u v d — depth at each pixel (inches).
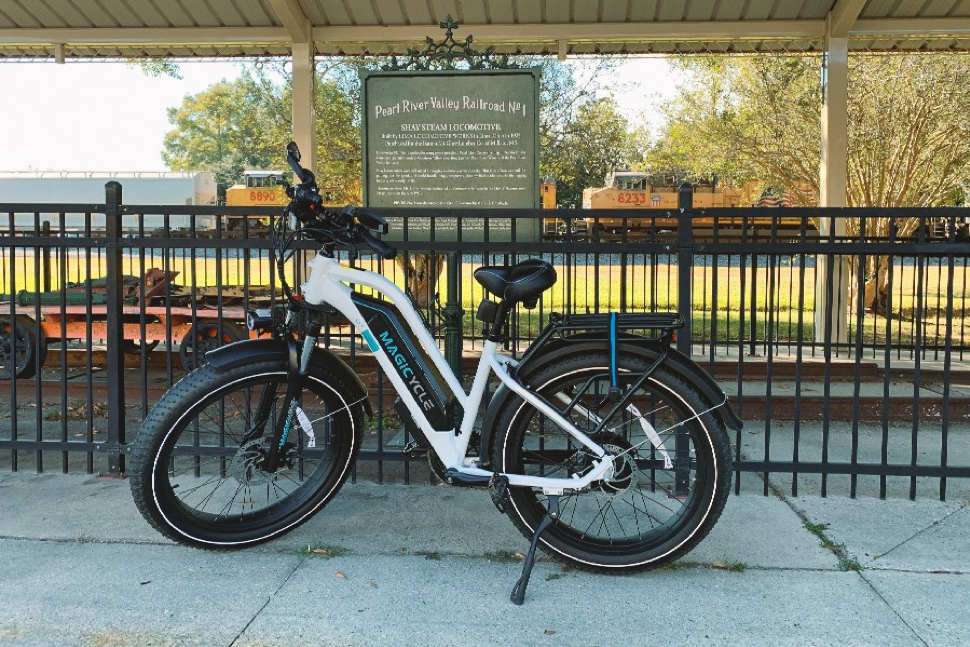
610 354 111.3
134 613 101.5
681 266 141.9
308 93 290.8
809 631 97.9
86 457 164.6
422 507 141.8
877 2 278.4
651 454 138.6
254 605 104.0
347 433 127.1
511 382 112.7
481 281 114.1
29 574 112.5
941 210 138.7
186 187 876.0
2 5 283.6
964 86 431.8
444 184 183.0
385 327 116.8
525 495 115.6
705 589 109.7
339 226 115.0
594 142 471.8
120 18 295.9
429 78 181.6
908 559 119.2
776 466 145.9
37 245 151.2
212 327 224.8
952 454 180.2
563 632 97.9
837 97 284.0
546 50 313.7
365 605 104.4
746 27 288.2
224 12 290.8
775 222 141.0
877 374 238.5
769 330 146.8
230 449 148.9
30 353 231.1
